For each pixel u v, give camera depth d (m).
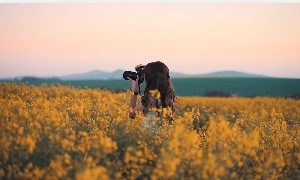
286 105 29.20
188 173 6.98
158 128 8.96
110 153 7.66
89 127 9.78
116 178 6.81
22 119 9.08
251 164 8.02
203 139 9.25
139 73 9.57
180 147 7.42
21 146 7.19
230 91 83.44
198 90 86.56
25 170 6.64
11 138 7.36
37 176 6.49
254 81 93.00
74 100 13.91
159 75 9.25
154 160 7.66
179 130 7.93
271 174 7.42
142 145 7.79
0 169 7.06
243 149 7.87
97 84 100.19
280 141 9.69
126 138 8.44
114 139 8.38
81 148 7.19
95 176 5.85
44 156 7.25
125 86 96.56
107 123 9.66
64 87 25.45
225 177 6.88
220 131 8.52
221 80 96.31
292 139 10.23
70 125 9.48
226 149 7.96
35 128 8.09
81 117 10.27
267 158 7.94
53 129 8.27
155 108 9.12
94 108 11.91
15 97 14.84
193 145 7.96
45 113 9.55
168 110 9.01
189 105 26.08
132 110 9.43
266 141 9.77
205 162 6.80
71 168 6.53
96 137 7.71
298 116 22.33
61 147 7.34
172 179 6.53
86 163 6.64
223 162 7.08
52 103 12.44
